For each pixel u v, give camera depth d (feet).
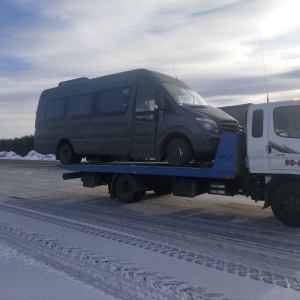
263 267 16.70
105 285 14.71
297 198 23.88
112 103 34.06
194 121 27.86
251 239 21.47
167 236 22.27
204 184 29.58
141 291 14.11
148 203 34.04
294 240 21.18
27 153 150.82
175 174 29.12
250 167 25.76
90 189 45.37
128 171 33.01
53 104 40.55
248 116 25.73
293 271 16.17
